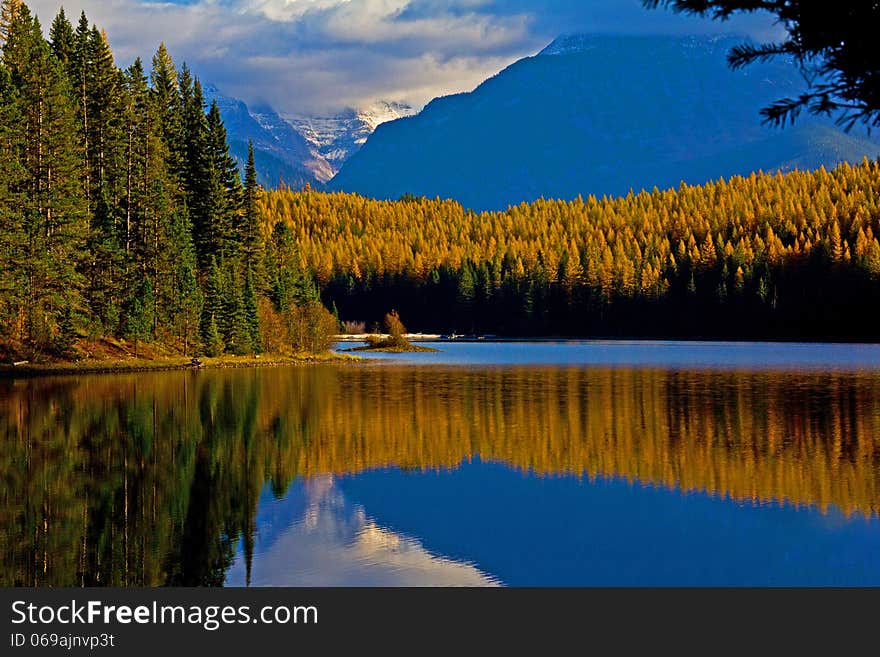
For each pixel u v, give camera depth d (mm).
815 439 37312
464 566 19891
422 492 27297
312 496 26484
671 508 25250
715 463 31969
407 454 33938
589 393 58125
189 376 69062
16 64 76188
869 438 37531
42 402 46938
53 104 72688
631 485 28391
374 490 27547
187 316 83375
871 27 9172
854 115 9602
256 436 37438
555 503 25969
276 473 29703
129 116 87000
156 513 23750
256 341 93375
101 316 77312
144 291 79062
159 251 83688
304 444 35750
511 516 24391
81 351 72375
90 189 83688
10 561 19422
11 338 66938
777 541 21859
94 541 20953
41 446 33250
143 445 34125
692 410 47906
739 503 25750
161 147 89750
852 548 21203
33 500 24734
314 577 19078
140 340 79000
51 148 72438
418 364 94188
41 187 72250
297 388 60906
